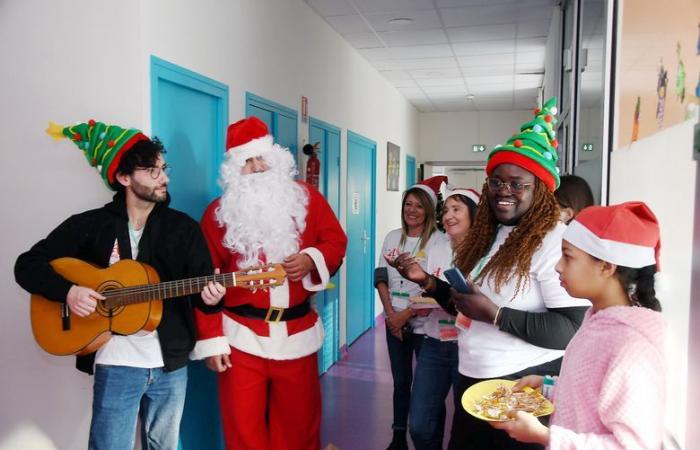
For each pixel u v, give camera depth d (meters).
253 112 3.47
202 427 2.95
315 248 2.51
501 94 8.08
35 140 2.51
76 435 2.50
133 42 2.41
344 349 5.45
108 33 2.44
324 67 4.82
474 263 1.91
